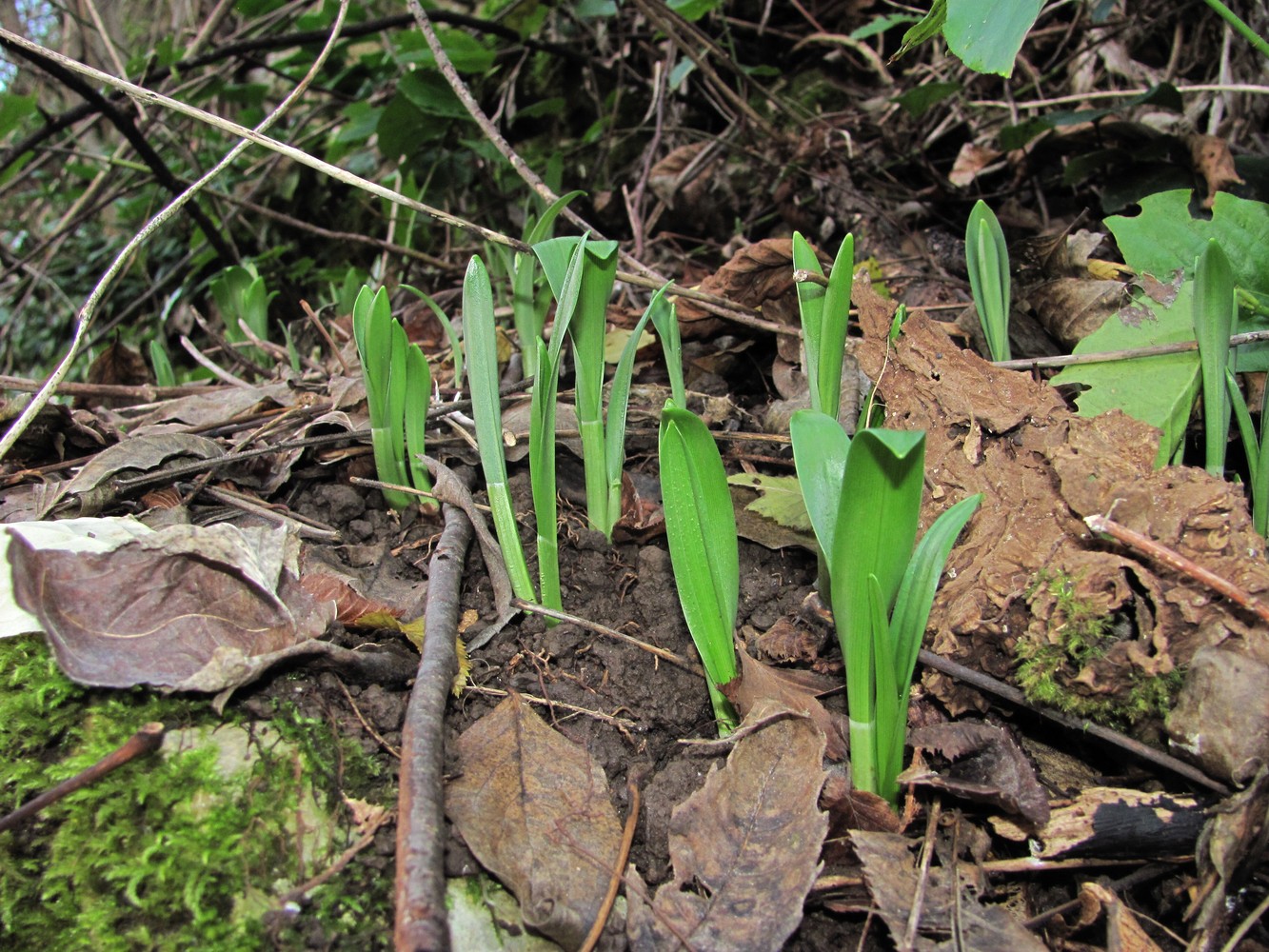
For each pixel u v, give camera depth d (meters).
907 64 0.70
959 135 0.65
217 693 0.25
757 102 0.72
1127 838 0.23
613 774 0.27
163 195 0.88
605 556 0.33
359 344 0.32
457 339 0.37
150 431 0.36
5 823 0.21
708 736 0.28
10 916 0.22
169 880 0.22
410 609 0.30
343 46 0.74
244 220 0.88
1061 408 0.29
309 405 0.39
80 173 0.89
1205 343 0.27
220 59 0.69
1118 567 0.25
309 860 0.23
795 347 0.42
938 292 0.50
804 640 0.30
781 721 0.26
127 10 1.19
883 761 0.24
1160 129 0.56
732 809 0.25
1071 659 0.25
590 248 0.27
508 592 0.30
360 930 0.22
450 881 0.24
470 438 0.37
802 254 0.28
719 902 0.23
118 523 0.27
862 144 0.64
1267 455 0.27
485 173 0.74
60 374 0.30
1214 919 0.22
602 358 0.31
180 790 0.23
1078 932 0.23
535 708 0.28
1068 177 0.52
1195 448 0.35
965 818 0.25
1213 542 0.25
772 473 0.37
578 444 0.37
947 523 0.23
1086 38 0.61
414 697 0.24
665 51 0.73
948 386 0.31
